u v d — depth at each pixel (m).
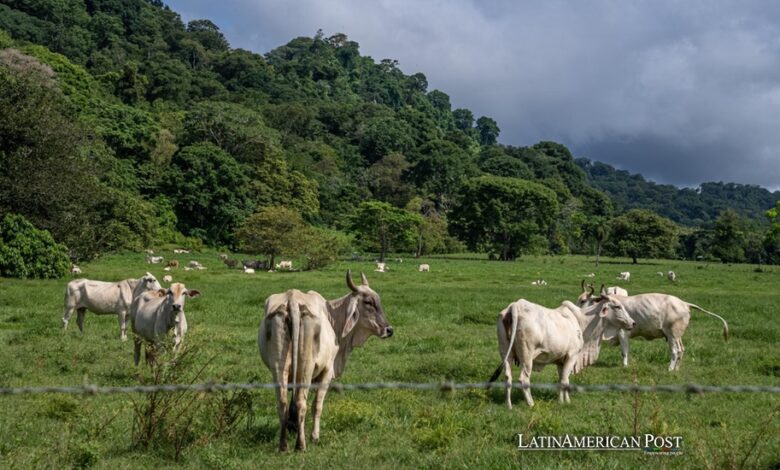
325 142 137.62
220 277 39.59
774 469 7.18
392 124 144.88
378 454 7.55
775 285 43.62
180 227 78.19
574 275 52.72
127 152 81.62
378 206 68.44
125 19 152.50
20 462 6.90
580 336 10.86
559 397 10.47
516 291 32.56
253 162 90.94
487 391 10.80
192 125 89.88
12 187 32.69
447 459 7.36
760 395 10.84
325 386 8.14
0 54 67.25
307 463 7.11
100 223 49.97
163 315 11.81
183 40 159.62
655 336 13.74
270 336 7.67
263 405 9.74
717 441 8.01
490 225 87.12
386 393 10.31
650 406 9.95
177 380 7.85
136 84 107.25
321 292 29.08
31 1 130.88
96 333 16.41
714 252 99.12
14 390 5.91
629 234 89.50
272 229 49.28
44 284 28.80
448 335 17.44
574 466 7.25
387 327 8.95
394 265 62.44
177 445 7.32
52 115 35.25
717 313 23.34
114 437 7.84
